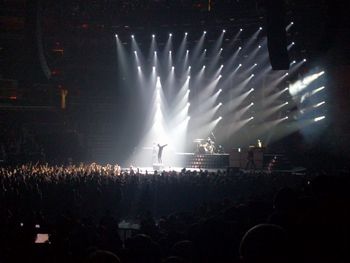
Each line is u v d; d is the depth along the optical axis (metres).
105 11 43.66
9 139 40.50
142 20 43.81
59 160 41.41
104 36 44.62
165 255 5.43
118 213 22.72
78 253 7.38
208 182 22.98
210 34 43.09
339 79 40.34
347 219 2.88
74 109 45.75
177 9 43.09
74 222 11.19
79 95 45.75
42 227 11.35
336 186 4.19
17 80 42.50
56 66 44.94
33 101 43.69
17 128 41.97
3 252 7.81
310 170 36.12
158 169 38.00
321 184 4.31
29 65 41.66
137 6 43.53
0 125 41.84
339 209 3.04
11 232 9.36
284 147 43.16
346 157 39.00
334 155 39.81
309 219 2.98
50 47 44.25
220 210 10.78
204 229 3.74
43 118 44.22
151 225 9.84
